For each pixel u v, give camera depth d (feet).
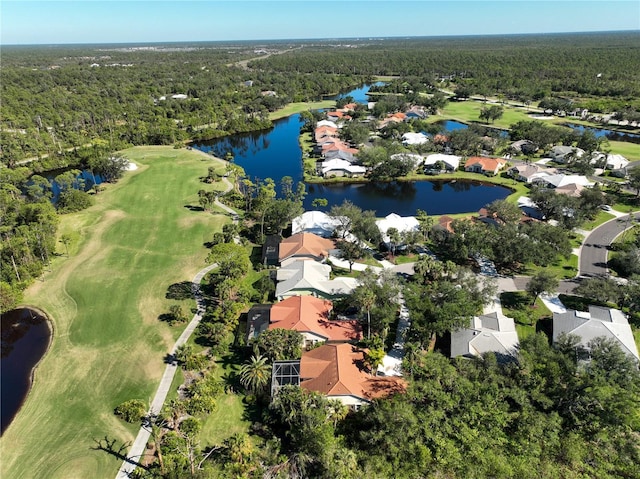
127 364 192.75
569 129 565.53
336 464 133.39
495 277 256.11
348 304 223.10
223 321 214.69
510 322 202.49
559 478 136.67
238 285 239.71
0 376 188.96
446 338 206.80
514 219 296.51
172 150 554.46
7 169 426.10
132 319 223.10
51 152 515.50
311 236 288.51
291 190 408.87
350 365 178.29
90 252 293.02
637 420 143.64
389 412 146.30
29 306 236.63
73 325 220.23
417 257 282.15
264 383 170.71
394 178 441.27
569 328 196.24
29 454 151.74
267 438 156.04
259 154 553.23
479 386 156.25
